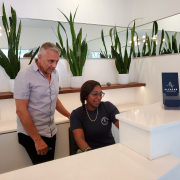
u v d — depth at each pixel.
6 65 1.95
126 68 2.69
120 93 2.91
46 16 2.33
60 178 0.66
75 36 2.28
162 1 2.42
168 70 2.41
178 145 0.88
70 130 1.57
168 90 1.08
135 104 2.92
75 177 0.66
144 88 2.83
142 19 2.76
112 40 2.78
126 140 0.92
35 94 1.50
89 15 2.60
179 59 2.26
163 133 0.80
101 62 2.72
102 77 2.76
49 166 0.75
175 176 0.74
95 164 0.75
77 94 2.55
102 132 1.50
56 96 1.67
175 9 2.27
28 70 1.46
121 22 2.84
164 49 2.44
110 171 0.70
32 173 0.70
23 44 2.18
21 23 2.17
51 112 1.66
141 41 2.79
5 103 2.11
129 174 0.67
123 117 0.90
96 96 1.45
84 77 2.61
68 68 2.48
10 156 1.75
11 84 2.00
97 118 1.51
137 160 0.78
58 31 2.27
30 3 2.23
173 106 1.04
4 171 1.74
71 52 2.27
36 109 1.55
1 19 2.06
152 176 0.66
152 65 2.65
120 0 2.81
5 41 2.06
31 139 1.60
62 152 2.00
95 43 2.64
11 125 1.92
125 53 2.62
